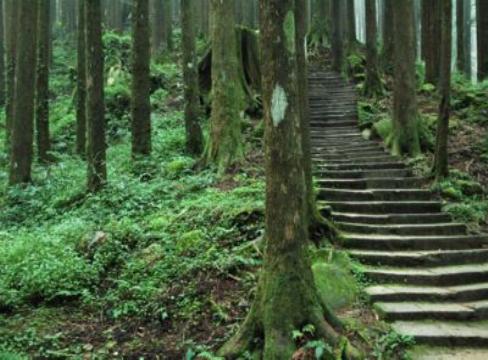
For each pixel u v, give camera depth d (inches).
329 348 185.3
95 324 246.4
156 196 395.9
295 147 197.3
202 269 265.9
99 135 406.9
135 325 240.1
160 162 478.0
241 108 575.2
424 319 230.2
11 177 450.3
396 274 263.6
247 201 340.8
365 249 296.5
